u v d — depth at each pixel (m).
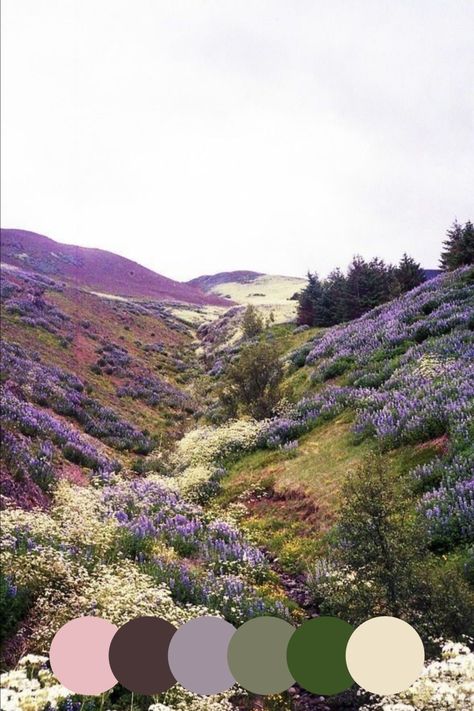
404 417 15.70
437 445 13.56
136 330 61.34
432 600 7.04
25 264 92.38
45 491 13.77
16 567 7.14
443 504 10.41
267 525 14.25
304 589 10.32
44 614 6.55
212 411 31.72
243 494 16.97
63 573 7.50
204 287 169.12
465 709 4.30
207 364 52.94
